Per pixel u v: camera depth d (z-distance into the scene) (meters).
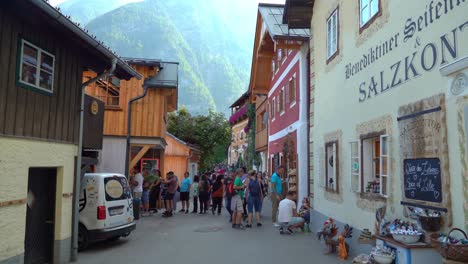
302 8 12.65
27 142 6.84
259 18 19.27
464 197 5.18
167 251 9.32
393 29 7.21
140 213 16.62
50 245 8.01
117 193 10.01
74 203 8.51
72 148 8.40
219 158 47.75
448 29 5.61
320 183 11.52
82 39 7.43
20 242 6.66
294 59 16.16
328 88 10.92
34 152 7.04
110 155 17.20
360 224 8.44
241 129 52.81
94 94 17.41
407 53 6.70
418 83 6.33
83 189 9.50
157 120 17.52
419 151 6.23
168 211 16.14
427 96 6.07
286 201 11.97
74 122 8.46
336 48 10.27
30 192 7.55
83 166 9.18
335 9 10.45
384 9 7.58
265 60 22.38
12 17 6.46
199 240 10.74
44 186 7.97
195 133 36.09
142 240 10.78
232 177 14.67
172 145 27.28
